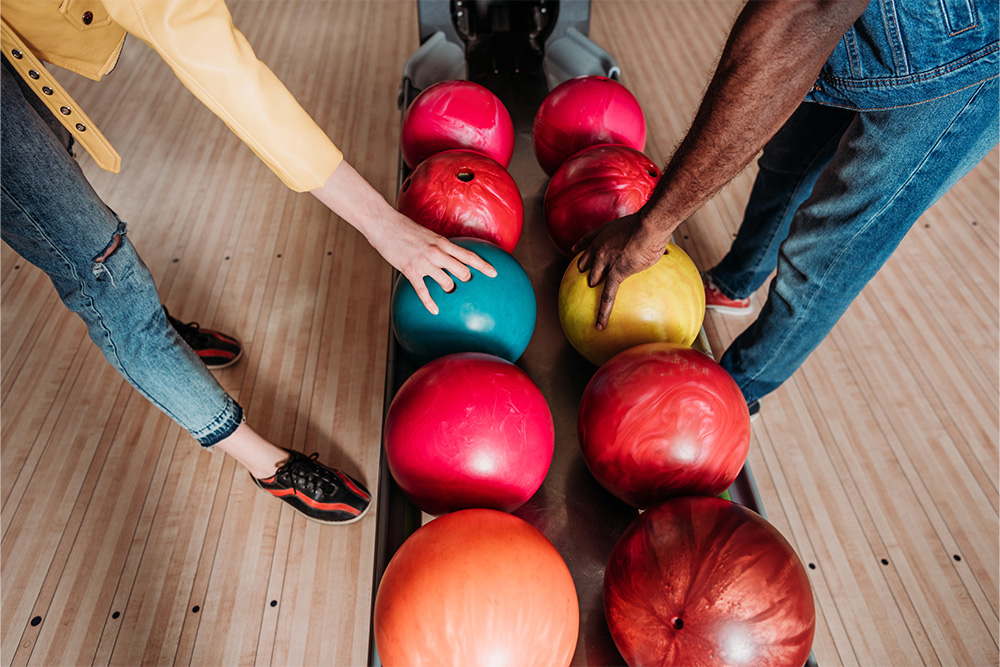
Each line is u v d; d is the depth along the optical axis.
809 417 1.63
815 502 1.49
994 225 2.10
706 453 0.91
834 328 1.82
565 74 2.03
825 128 1.34
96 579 1.39
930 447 1.58
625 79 2.59
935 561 1.40
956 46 0.85
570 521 1.03
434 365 0.97
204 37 0.77
